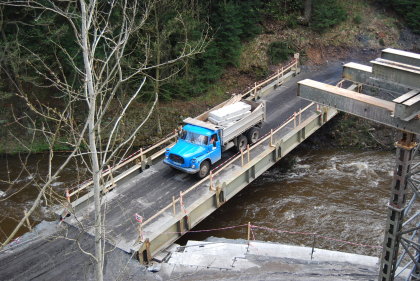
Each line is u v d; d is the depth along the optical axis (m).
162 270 14.43
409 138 9.30
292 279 13.77
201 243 15.78
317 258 14.76
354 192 20.77
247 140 20.94
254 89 25.53
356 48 32.25
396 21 33.44
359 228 18.23
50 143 7.24
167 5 24.12
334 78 28.61
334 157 24.19
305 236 17.95
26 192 21.09
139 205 17.22
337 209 19.52
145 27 23.70
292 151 25.05
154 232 15.48
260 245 15.43
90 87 7.36
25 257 14.76
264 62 30.81
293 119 22.77
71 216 16.56
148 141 25.80
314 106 24.39
